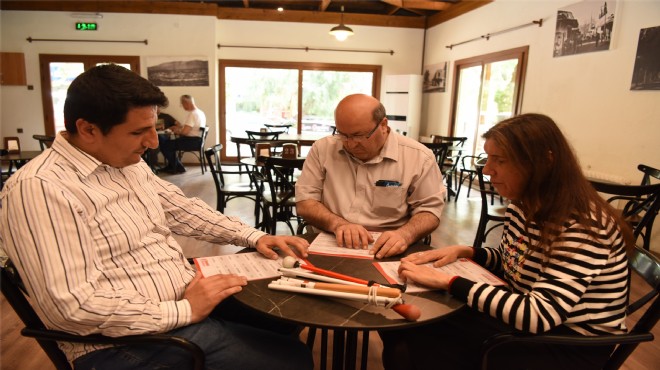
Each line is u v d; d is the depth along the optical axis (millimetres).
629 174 3301
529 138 939
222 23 6855
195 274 1129
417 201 1576
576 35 3812
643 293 2432
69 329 841
